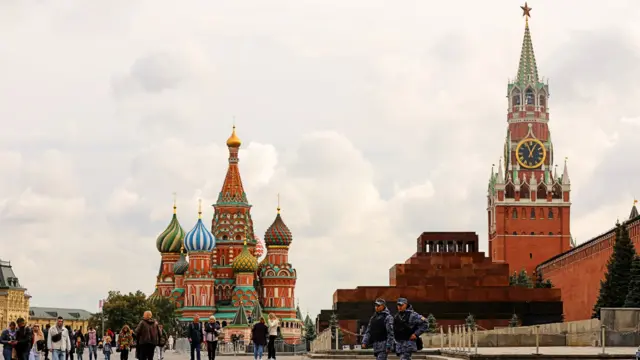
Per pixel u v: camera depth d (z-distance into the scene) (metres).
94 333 84.38
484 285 174.62
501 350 70.56
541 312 169.25
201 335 70.75
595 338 74.19
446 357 68.00
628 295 129.62
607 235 169.75
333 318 136.62
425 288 169.88
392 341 42.97
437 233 182.75
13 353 60.12
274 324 77.12
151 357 57.88
